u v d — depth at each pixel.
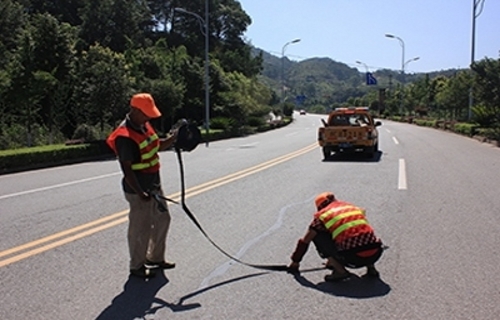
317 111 132.50
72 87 26.06
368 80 77.88
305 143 27.11
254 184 11.94
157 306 4.70
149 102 5.29
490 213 8.67
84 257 6.15
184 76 41.47
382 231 7.45
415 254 6.28
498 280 5.35
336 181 12.42
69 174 14.81
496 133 26.09
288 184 11.94
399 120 65.19
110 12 54.62
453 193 10.65
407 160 17.34
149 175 5.46
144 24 71.81
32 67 22.89
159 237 5.66
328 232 5.39
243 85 48.56
